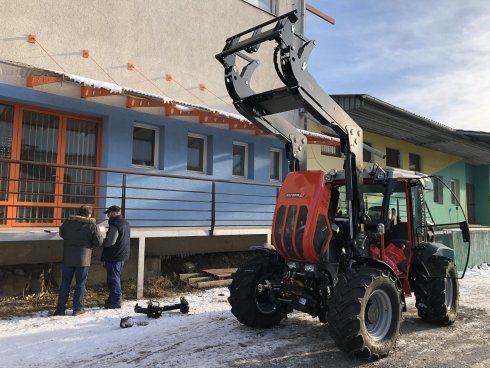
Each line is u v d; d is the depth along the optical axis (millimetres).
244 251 10398
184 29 9766
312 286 5164
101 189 8453
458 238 11508
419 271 6023
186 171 9633
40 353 4520
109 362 4324
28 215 7727
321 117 4637
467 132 15531
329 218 5242
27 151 7711
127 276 8047
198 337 5223
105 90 7352
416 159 17656
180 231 8023
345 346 4449
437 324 6086
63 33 7820
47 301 6707
